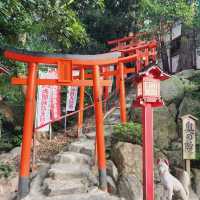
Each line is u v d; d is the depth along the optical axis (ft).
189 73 52.13
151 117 23.25
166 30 61.31
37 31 31.65
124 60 40.06
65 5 33.17
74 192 26.84
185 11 55.72
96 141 29.43
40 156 35.58
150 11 55.52
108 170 28.86
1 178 29.94
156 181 28.45
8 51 26.76
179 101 38.93
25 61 27.04
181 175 27.78
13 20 28.32
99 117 28.45
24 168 26.23
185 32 66.28
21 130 40.55
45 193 26.78
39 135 41.22
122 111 38.11
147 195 22.30
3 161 33.47
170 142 33.83
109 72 40.06
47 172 29.96
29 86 26.91
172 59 69.15
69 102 43.19
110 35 62.75
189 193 28.55
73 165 30.73
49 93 38.06
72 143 36.83
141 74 23.12
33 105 26.91
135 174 27.96
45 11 28.84
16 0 25.77
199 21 58.39
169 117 35.73
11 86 40.45
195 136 30.01
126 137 31.04
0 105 42.06
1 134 39.86
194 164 31.19
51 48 46.01
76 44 60.08
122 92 38.45
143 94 23.13
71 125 48.14
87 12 61.16
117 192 27.09
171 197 24.63
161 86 40.32
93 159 31.45
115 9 61.77
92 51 61.72
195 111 36.04
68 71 27.84
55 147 38.32
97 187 27.55
